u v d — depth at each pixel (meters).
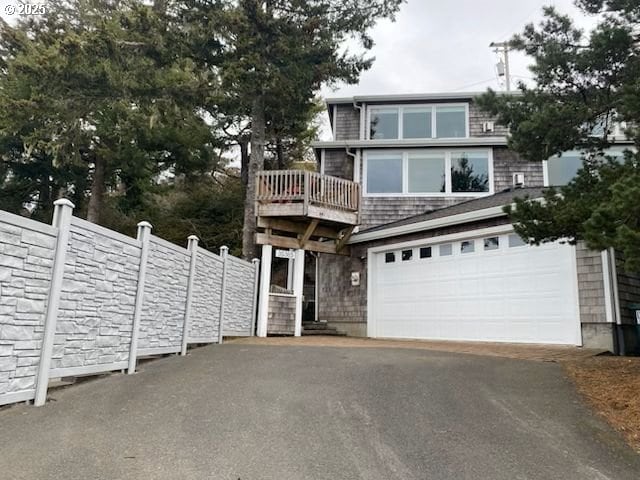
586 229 5.15
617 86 6.54
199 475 3.39
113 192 19.95
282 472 3.47
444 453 3.86
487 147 15.10
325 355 7.89
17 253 4.63
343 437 4.16
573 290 9.59
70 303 5.38
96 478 3.29
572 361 7.42
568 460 3.77
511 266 10.65
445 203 14.91
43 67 14.04
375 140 15.33
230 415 4.66
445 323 11.70
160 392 5.43
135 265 6.73
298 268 13.05
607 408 4.98
